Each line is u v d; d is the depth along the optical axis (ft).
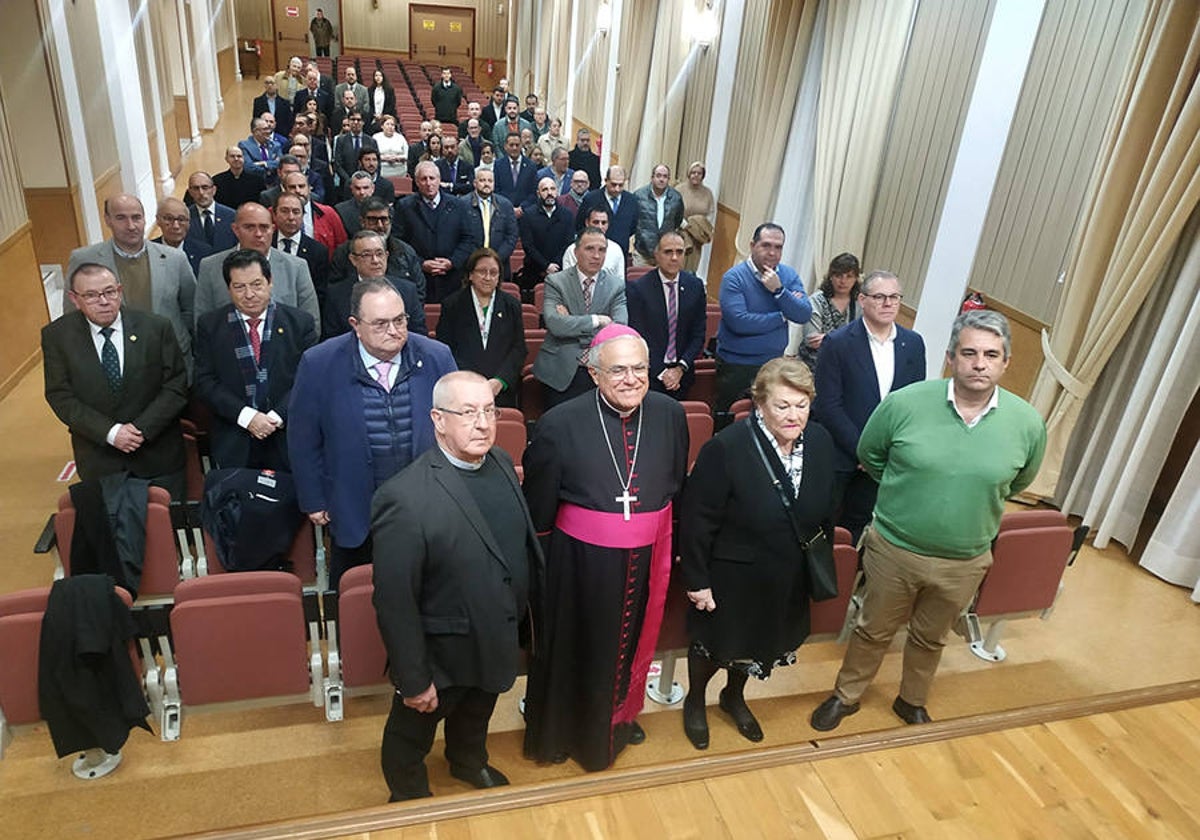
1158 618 12.80
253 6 74.13
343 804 8.50
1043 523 10.96
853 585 10.36
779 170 24.13
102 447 11.39
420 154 30.63
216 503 10.24
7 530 13.52
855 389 11.64
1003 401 8.68
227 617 8.46
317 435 9.66
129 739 9.18
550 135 36.81
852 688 9.85
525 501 8.06
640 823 7.05
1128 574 13.97
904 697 10.00
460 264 18.84
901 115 19.79
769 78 23.90
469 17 77.10
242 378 11.34
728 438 8.51
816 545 8.68
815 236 22.12
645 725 9.78
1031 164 15.96
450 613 7.34
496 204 19.57
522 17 67.77
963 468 8.57
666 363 14.90
